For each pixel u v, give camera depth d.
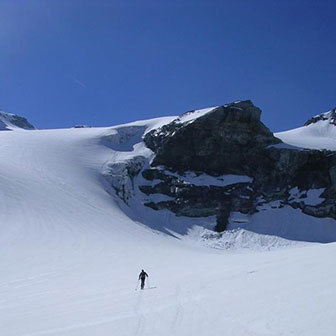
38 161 71.75
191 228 68.50
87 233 46.31
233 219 69.81
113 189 72.75
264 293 14.83
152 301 16.75
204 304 14.72
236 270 22.88
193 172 80.50
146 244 48.38
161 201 73.81
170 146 83.19
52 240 40.66
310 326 10.18
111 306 16.47
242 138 81.88
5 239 38.62
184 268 30.84
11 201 49.19
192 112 92.50
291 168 77.31
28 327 13.74
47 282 25.86
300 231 66.50
